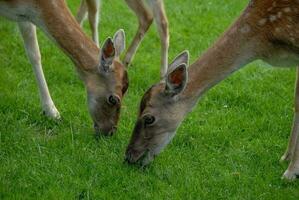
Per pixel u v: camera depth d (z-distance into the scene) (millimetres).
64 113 12891
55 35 11797
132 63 15250
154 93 10875
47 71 14406
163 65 14711
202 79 10867
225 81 14594
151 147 11039
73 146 11625
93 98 11938
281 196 10656
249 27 10734
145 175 11016
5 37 15812
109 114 12000
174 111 10859
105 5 18516
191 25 17766
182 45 16484
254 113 13398
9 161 11109
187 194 10570
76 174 10898
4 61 14711
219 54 10836
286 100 13938
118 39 12172
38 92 13500
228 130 12602
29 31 12469
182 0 19422
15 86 13633
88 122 12664
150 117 10844
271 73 15078
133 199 10422
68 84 14094
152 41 16562
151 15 14711
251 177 11148
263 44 10781
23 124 12336
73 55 11852
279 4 10523
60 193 10312
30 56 12602
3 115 12562
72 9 18047
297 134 11438
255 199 10594
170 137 11086
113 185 10695
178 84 10625
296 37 10531
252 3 10750
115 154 11586
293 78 14938
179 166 11281
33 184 10531
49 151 11500
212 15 18547
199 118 13016
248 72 14984
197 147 12016
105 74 11852
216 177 11102
